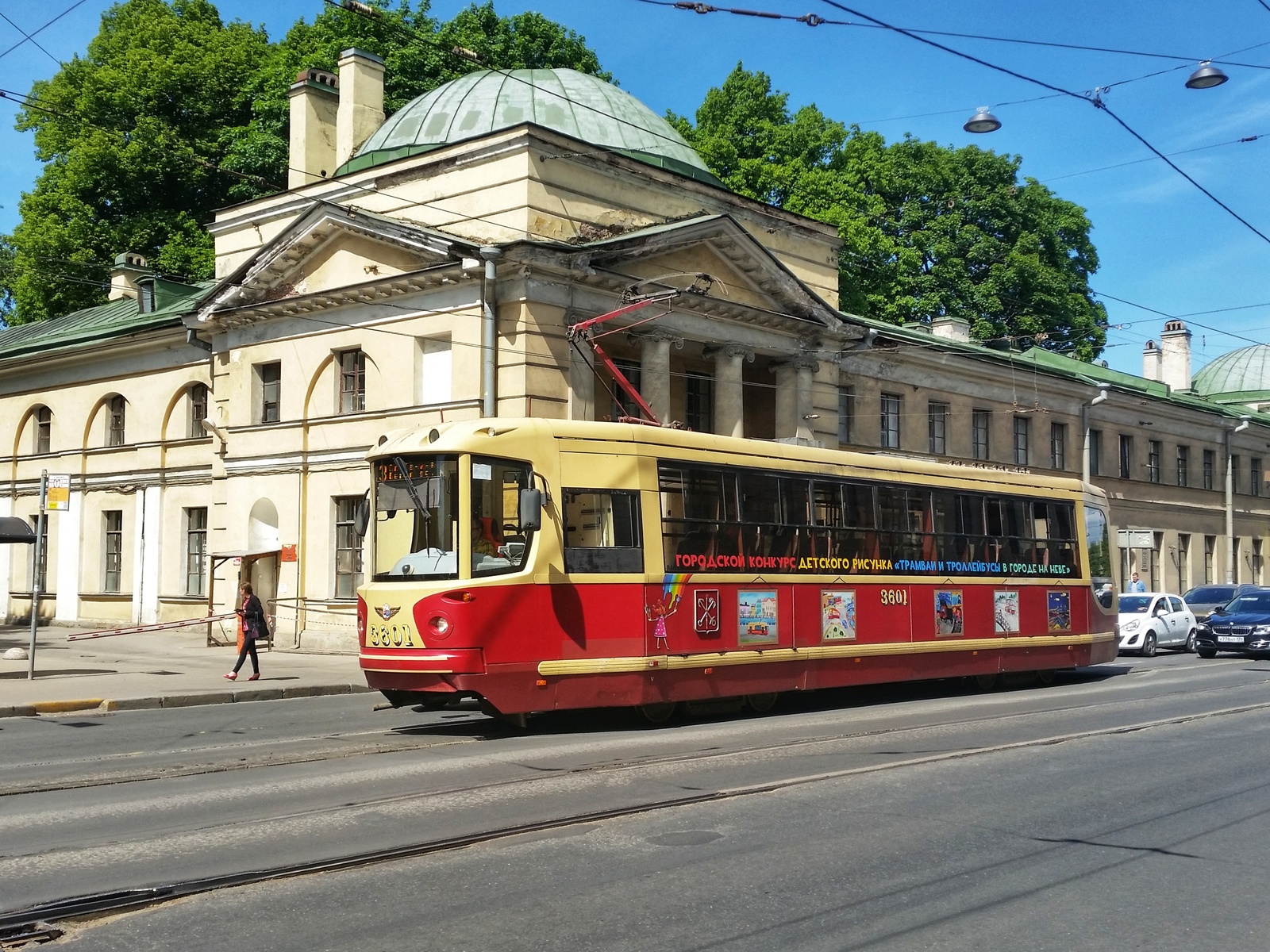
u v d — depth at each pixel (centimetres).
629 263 2812
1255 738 1464
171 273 4588
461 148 2798
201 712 1808
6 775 1191
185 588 3538
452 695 1471
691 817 973
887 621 1916
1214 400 6347
